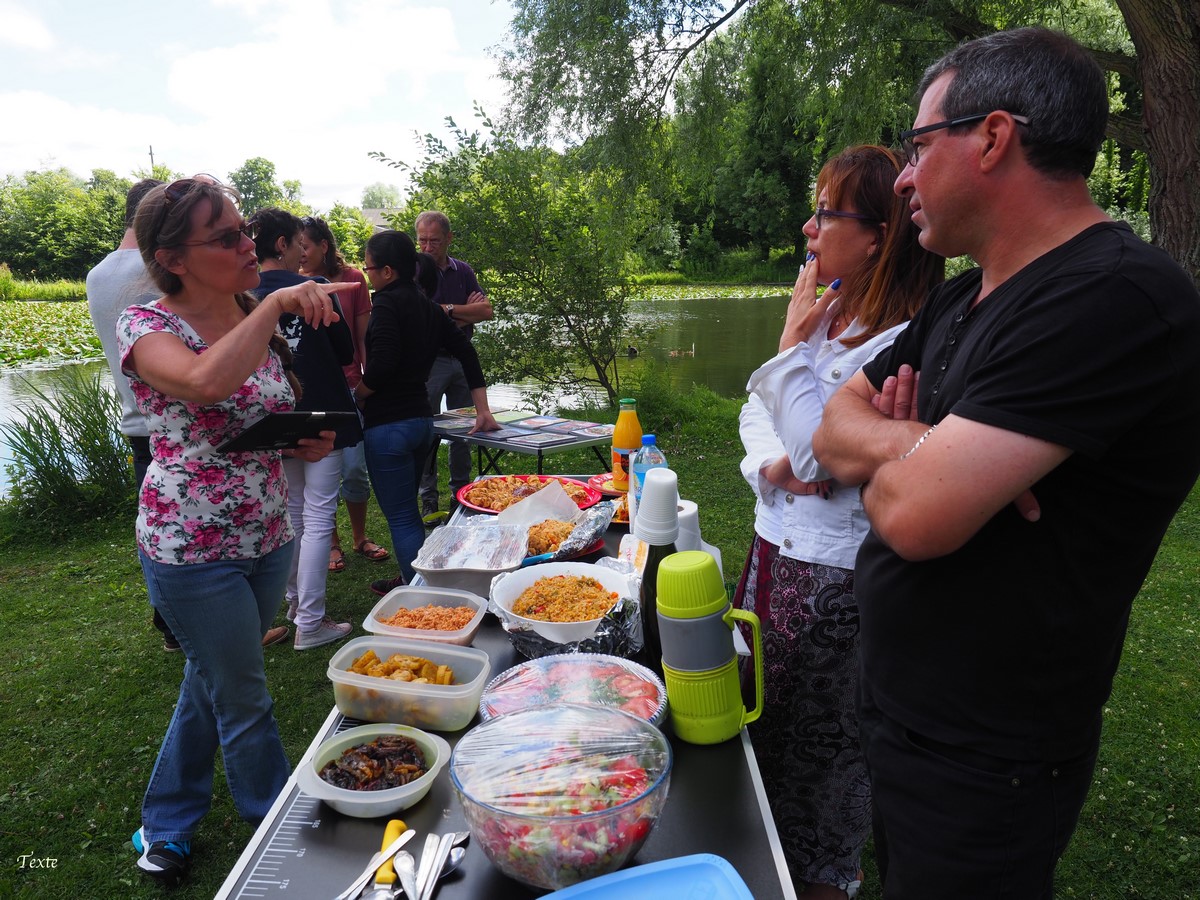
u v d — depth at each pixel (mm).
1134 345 875
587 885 836
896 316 1568
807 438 1536
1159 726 2846
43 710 3076
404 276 3355
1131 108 15586
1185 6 5371
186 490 1788
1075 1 8289
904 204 1524
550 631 1502
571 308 7453
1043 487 965
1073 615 986
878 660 1160
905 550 1010
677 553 1378
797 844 1748
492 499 2477
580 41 8328
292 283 3061
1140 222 13789
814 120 9773
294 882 1012
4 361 12055
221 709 1920
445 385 5082
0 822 2443
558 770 999
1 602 4102
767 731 1712
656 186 8992
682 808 1130
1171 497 966
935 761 1071
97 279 2828
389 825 1086
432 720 1333
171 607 1817
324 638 3516
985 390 947
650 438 2082
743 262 31250
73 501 5227
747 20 9094
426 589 1724
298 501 3621
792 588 1647
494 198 7172
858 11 8180
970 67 1017
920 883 1096
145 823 2178
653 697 1285
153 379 1687
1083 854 2271
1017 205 1009
